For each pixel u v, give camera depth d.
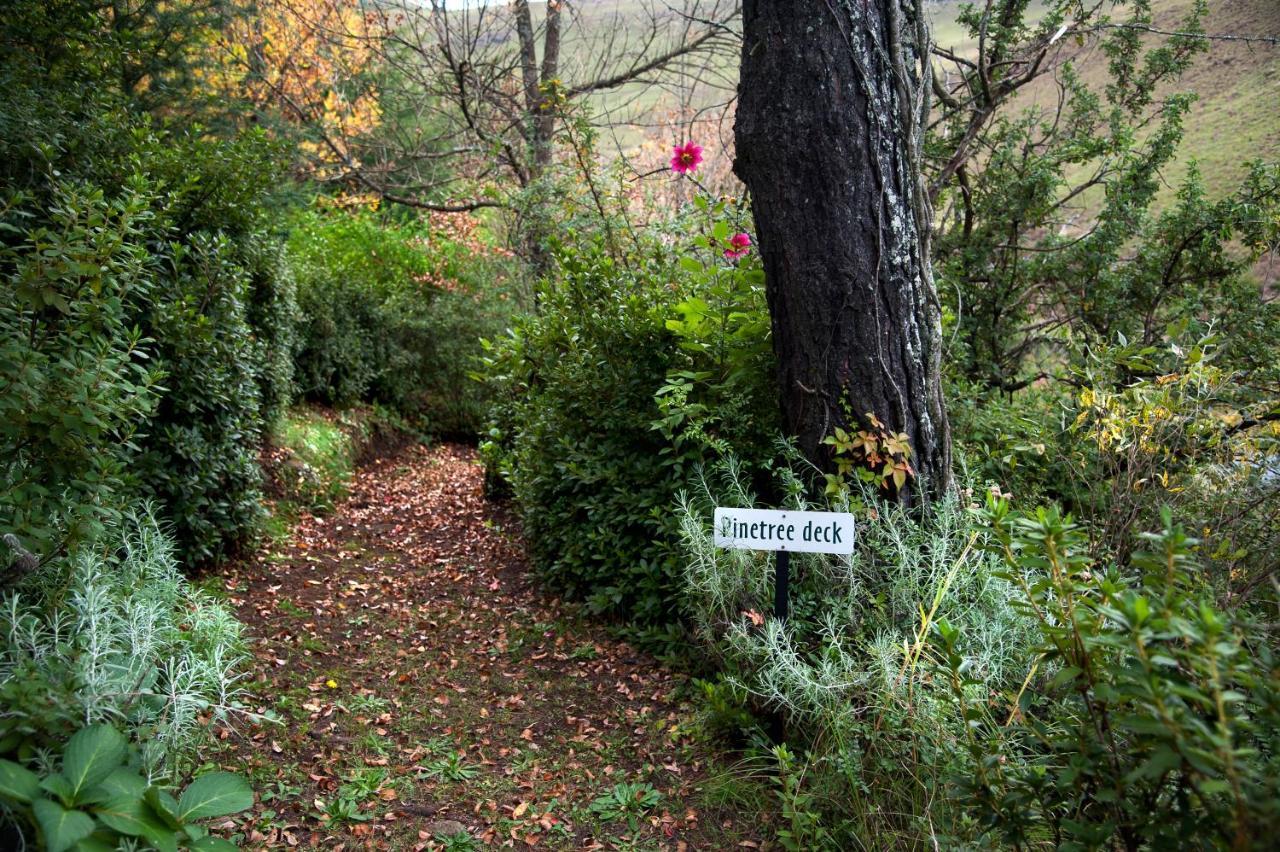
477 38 10.38
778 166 3.61
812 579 3.59
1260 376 4.52
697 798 3.14
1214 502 3.16
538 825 3.02
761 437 4.09
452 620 4.88
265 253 6.92
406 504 7.81
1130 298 6.56
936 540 3.36
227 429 5.23
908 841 2.61
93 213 3.08
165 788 2.31
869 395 3.62
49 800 1.86
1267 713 1.76
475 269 12.02
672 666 4.12
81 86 5.04
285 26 11.53
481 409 11.21
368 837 2.91
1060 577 2.08
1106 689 1.82
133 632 2.68
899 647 2.97
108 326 3.13
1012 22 6.44
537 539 5.32
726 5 11.56
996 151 6.97
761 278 4.12
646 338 4.59
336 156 11.70
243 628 4.43
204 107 8.06
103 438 3.40
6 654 2.46
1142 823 1.86
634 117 11.62
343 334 9.88
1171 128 6.60
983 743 2.58
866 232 3.58
